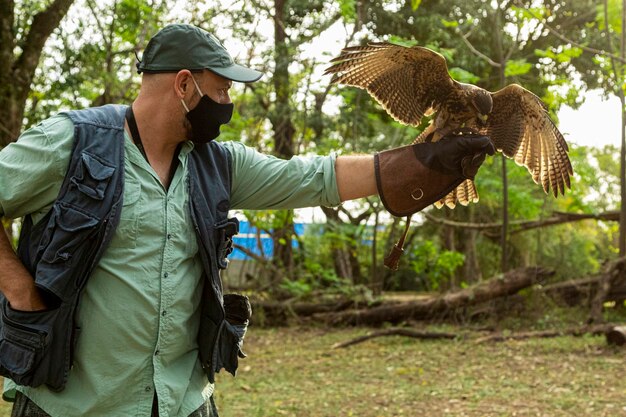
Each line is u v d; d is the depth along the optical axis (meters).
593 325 10.55
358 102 14.38
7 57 9.98
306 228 14.59
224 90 2.65
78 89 12.12
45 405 2.50
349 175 2.87
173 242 2.55
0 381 7.61
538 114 3.34
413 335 10.89
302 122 15.37
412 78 3.17
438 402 6.95
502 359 9.11
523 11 10.55
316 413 6.57
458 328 11.83
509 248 16.75
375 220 14.61
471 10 15.16
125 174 2.52
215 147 2.80
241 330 2.87
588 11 15.53
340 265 16.31
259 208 2.93
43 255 2.42
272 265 13.98
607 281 11.03
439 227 17.14
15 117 9.92
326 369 8.84
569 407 6.64
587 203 13.56
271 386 7.78
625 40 10.91
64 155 2.48
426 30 15.38
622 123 11.21
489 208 16.36
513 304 12.11
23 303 2.43
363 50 3.17
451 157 2.78
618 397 6.94
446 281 17.34
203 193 2.66
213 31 13.98
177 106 2.57
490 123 3.40
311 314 13.22
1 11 9.99
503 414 6.44
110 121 2.56
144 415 2.53
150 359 2.54
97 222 2.42
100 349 2.49
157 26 12.38
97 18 12.09
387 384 7.83
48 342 2.42
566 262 16.92
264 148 15.70
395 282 18.20
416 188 2.81
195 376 2.71
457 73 11.19
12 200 2.46
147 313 2.51
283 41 15.75
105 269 2.48
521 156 3.44
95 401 2.49
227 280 14.34
